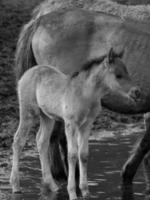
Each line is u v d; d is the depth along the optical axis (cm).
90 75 1182
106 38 1409
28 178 1343
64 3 1595
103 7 1562
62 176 1379
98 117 2028
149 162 1489
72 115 1180
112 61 1195
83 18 1444
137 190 1274
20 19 2756
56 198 1204
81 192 1243
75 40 1423
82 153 1206
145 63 1379
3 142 1642
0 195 1212
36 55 1448
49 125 1288
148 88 1373
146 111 1378
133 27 1412
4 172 1370
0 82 2206
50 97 1228
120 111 1390
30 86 1273
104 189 1273
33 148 1625
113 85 1195
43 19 1472
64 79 1220
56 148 1378
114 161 1515
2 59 2417
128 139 1795
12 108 1983
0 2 2919
